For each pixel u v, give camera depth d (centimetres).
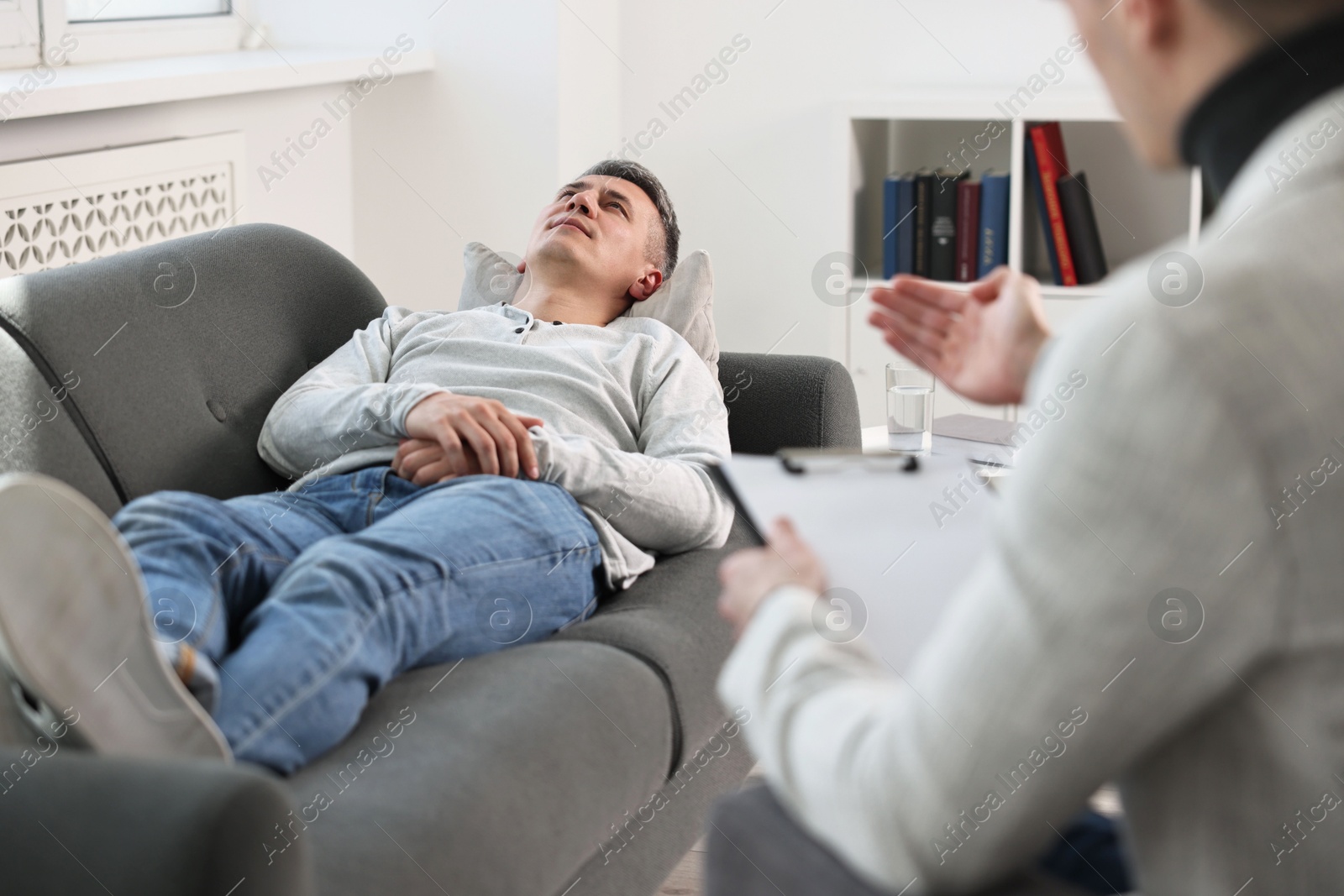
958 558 93
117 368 151
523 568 137
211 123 269
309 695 106
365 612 115
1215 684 51
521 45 315
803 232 353
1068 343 53
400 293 339
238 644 118
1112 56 57
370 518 150
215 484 159
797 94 346
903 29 335
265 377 174
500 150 323
